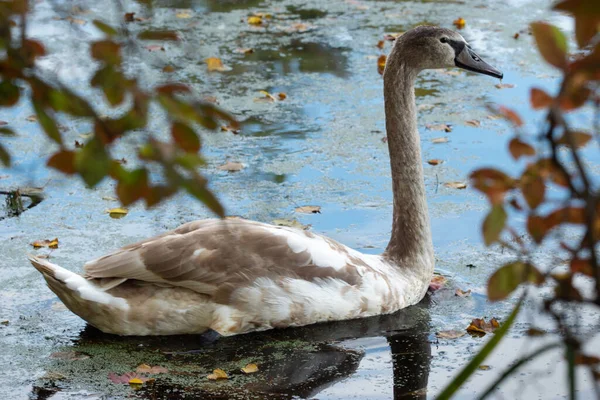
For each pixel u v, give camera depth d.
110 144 4.26
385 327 10.76
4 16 4.07
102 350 10.09
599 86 3.99
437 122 16.88
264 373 9.70
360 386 9.48
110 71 4.25
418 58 11.62
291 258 10.50
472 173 4.56
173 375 9.59
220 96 18.06
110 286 10.02
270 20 22.58
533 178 4.46
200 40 20.98
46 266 9.84
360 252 11.95
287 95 18.23
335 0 24.28
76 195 14.28
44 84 4.20
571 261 4.55
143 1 5.01
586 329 10.30
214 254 10.16
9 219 13.39
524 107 17.41
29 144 15.88
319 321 10.69
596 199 4.13
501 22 22.11
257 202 13.86
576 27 3.71
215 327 10.29
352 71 19.47
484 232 4.53
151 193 4.34
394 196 11.46
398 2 23.97
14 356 9.93
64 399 9.09
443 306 11.28
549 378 9.48
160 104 4.23
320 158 15.49
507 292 4.65
